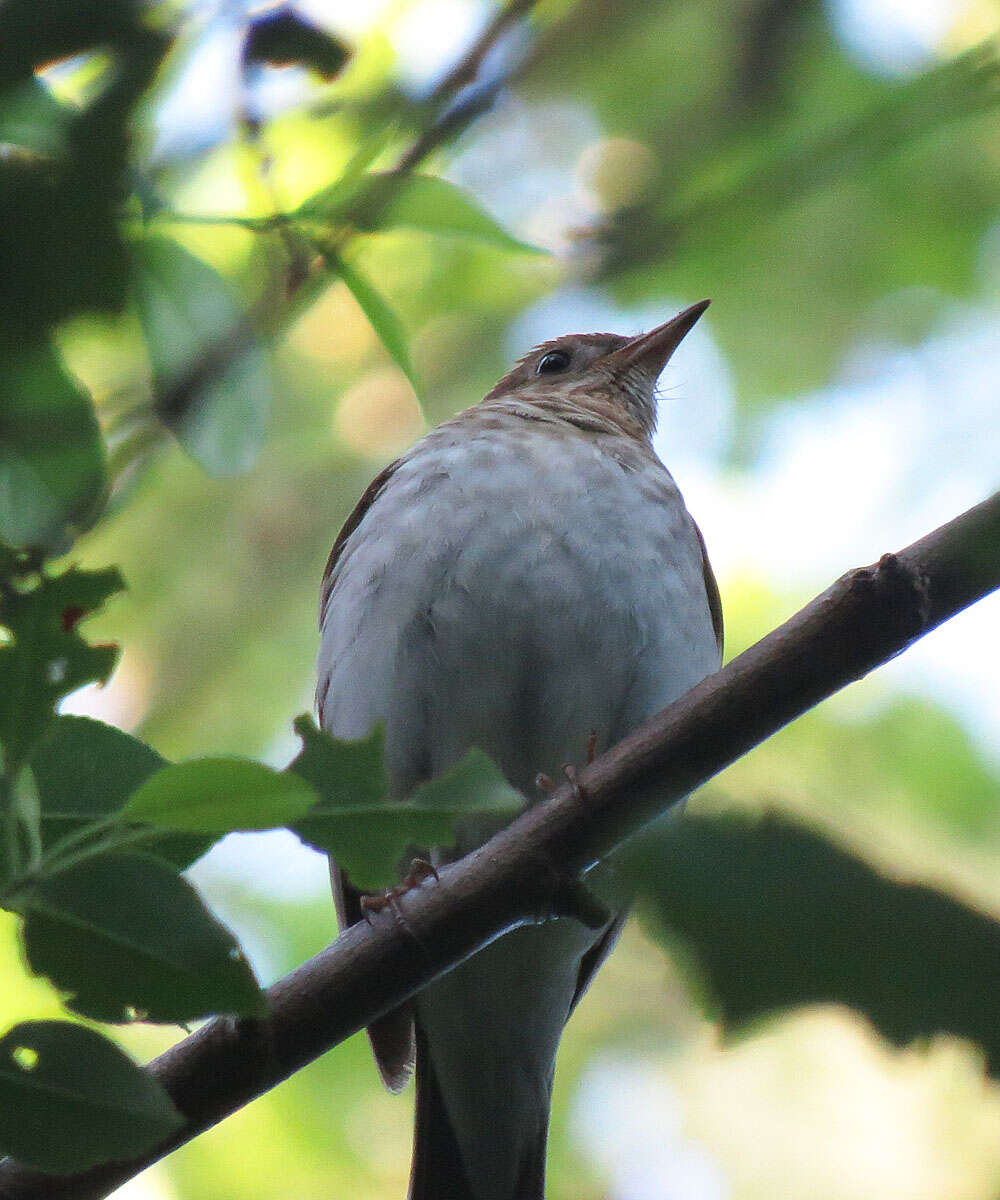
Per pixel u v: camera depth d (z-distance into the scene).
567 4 13.08
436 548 9.11
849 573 5.50
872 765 14.52
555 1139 14.16
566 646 8.95
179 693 16.25
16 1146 3.50
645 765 5.51
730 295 14.66
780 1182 13.19
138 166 4.12
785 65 13.05
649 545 9.33
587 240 9.65
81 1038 3.54
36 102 3.27
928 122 8.80
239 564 16.62
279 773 3.32
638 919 2.04
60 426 3.91
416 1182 8.78
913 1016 1.96
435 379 16.09
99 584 3.51
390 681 8.94
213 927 3.50
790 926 1.99
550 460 9.52
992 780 14.46
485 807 3.51
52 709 3.43
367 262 13.11
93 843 3.55
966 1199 10.73
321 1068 13.44
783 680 5.48
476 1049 9.07
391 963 5.32
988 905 2.05
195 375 4.72
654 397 12.54
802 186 9.06
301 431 16.31
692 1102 14.02
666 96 13.78
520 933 9.04
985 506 5.44
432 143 6.66
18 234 2.86
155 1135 3.52
